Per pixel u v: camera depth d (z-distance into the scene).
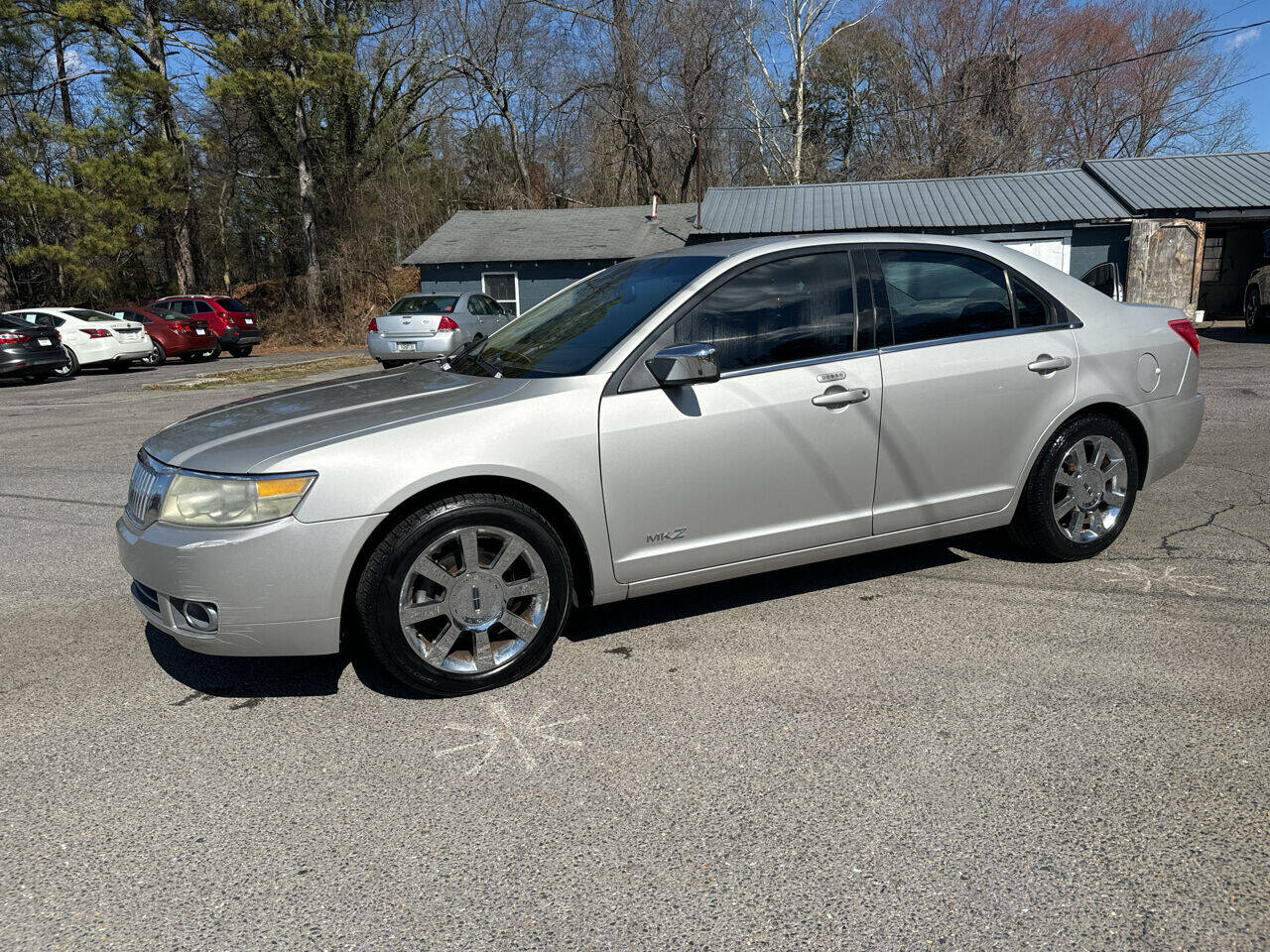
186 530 2.93
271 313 37.03
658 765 2.71
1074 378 4.04
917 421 3.73
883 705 3.03
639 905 2.09
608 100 37.47
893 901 2.07
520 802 2.54
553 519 3.32
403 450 2.97
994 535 4.87
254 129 35.28
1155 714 2.89
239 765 2.80
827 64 39.41
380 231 34.56
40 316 18.47
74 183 29.73
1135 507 5.27
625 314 3.54
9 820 2.53
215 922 2.08
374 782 2.68
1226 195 18.47
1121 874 2.14
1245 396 9.13
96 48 29.86
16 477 7.55
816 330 3.60
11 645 3.86
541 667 3.44
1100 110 40.19
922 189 21.59
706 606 4.00
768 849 2.29
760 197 22.31
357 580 3.04
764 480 3.49
